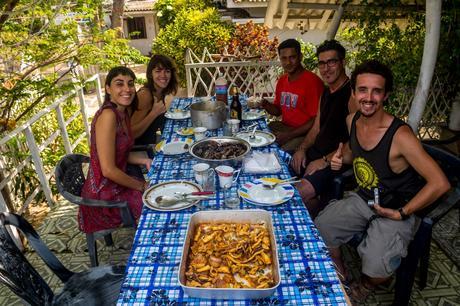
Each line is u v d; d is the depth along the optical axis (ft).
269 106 11.96
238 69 20.56
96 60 14.35
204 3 36.52
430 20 8.77
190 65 19.21
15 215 5.61
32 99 14.69
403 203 6.26
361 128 6.36
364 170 6.47
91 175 7.48
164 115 11.02
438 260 8.31
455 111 14.35
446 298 7.23
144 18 62.39
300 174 9.62
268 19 20.24
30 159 11.68
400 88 14.47
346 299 3.94
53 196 12.44
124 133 7.59
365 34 15.55
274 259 3.98
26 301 4.75
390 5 13.69
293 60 10.58
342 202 7.10
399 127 5.80
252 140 8.29
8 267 4.68
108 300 5.22
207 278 3.90
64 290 5.46
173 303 3.74
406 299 6.58
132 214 7.04
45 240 9.69
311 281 3.99
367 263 6.21
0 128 11.63
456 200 6.22
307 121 10.82
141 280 4.08
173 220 5.24
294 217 5.24
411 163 5.80
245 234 4.58
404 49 14.70
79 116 17.35
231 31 27.22
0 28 11.15
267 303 3.70
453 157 6.70
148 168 8.61
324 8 15.06
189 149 7.28
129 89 7.49
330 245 6.98
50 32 13.70
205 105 9.86
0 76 12.23
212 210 5.09
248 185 6.13
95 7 16.02
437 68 13.87
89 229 7.45
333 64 8.70
